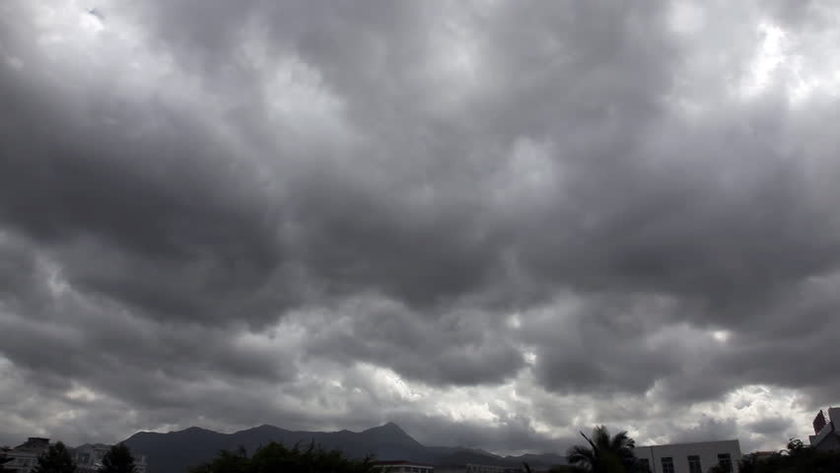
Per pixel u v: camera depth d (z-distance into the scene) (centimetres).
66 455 7525
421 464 8181
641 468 5553
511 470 8231
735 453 6969
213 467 3516
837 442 5147
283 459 3375
